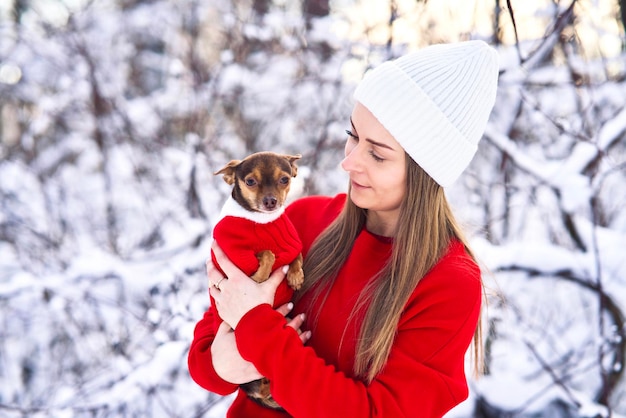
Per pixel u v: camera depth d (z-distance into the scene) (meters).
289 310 2.38
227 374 2.26
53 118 6.98
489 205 5.71
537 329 5.25
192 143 6.13
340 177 6.24
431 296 2.07
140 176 6.65
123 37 7.55
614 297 4.73
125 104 6.80
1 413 5.10
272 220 2.43
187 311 4.81
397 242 2.18
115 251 6.16
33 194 6.74
